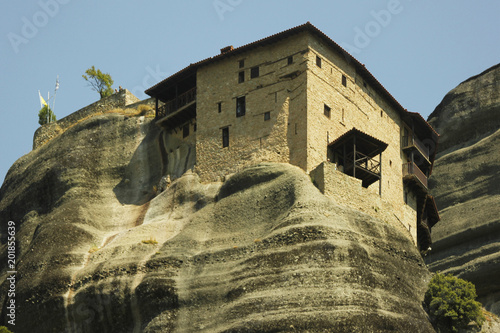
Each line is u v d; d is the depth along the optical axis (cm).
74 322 5853
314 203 5681
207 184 6462
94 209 6888
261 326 4962
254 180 6159
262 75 6625
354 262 5325
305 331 4891
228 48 7050
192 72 7006
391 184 6925
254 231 5819
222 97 6744
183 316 5444
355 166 6147
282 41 6625
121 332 5672
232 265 5609
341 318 4922
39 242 6481
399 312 5191
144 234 6200
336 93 6588
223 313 5272
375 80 6950
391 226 5897
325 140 6344
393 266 5575
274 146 6331
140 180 7100
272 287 5241
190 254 5847
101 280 5847
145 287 5622
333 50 6694
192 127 6956
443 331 5469
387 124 7138
